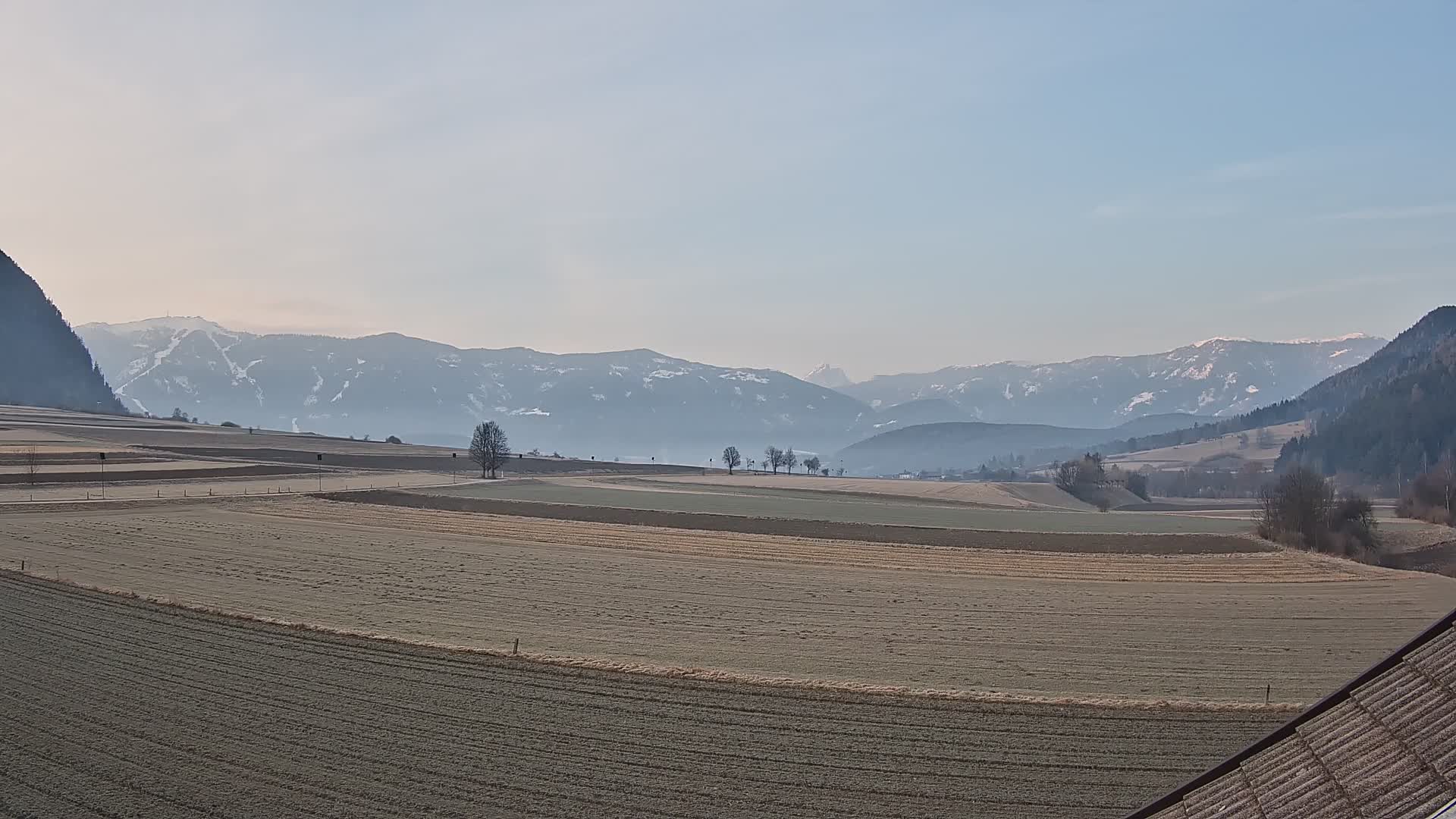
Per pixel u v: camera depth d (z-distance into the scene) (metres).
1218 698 33.19
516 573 57.84
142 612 43.34
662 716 30.31
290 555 62.72
